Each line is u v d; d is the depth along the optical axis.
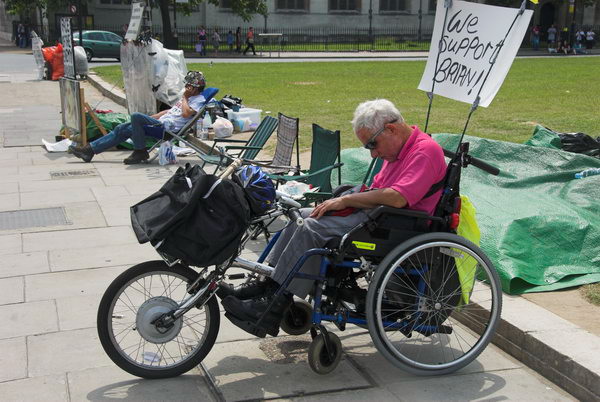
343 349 4.07
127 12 46.91
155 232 3.36
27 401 3.45
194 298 3.63
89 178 8.42
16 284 4.99
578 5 51.31
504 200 5.84
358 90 19.33
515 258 4.81
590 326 3.99
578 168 6.70
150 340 3.68
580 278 4.72
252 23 51.03
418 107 15.11
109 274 5.21
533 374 3.77
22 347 4.02
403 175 3.68
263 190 3.63
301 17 52.25
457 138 7.29
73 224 6.48
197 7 49.31
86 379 3.68
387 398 3.52
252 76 24.47
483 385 3.65
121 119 10.66
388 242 3.68
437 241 3.60
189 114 9.09
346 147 9.66
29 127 12.73
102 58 34.28
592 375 3.40
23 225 6.44
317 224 3.67
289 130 6.82
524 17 3.86
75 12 35.03
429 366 3.68
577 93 18.53
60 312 4.51
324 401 3.49
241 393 3.56
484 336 3.77
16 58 33.84
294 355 3.99
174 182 3.53
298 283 3.67
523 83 22.11
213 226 3.40
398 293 3.73
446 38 4.29
